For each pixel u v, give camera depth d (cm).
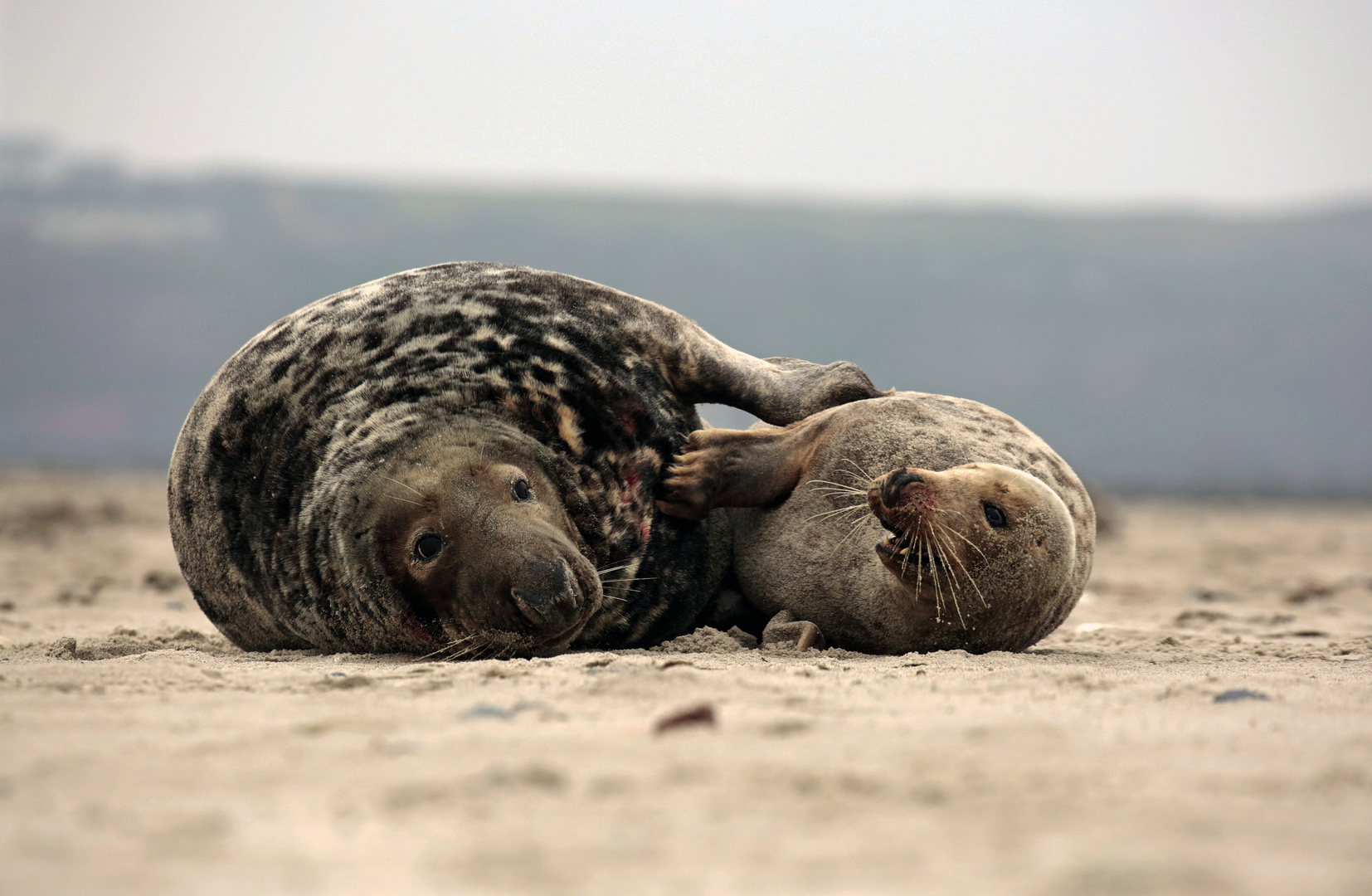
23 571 3809
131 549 4719
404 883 669
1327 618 2847
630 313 1955
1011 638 1789
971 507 1669
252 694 1276
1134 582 3981
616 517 1783
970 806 824
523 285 1919
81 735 1039
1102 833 762
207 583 1878
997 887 662
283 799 839
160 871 686
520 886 665
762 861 711
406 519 1598
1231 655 1977
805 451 1908
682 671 1320
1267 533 6719
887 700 1242
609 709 1165
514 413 1734
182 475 1886
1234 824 782
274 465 1753
